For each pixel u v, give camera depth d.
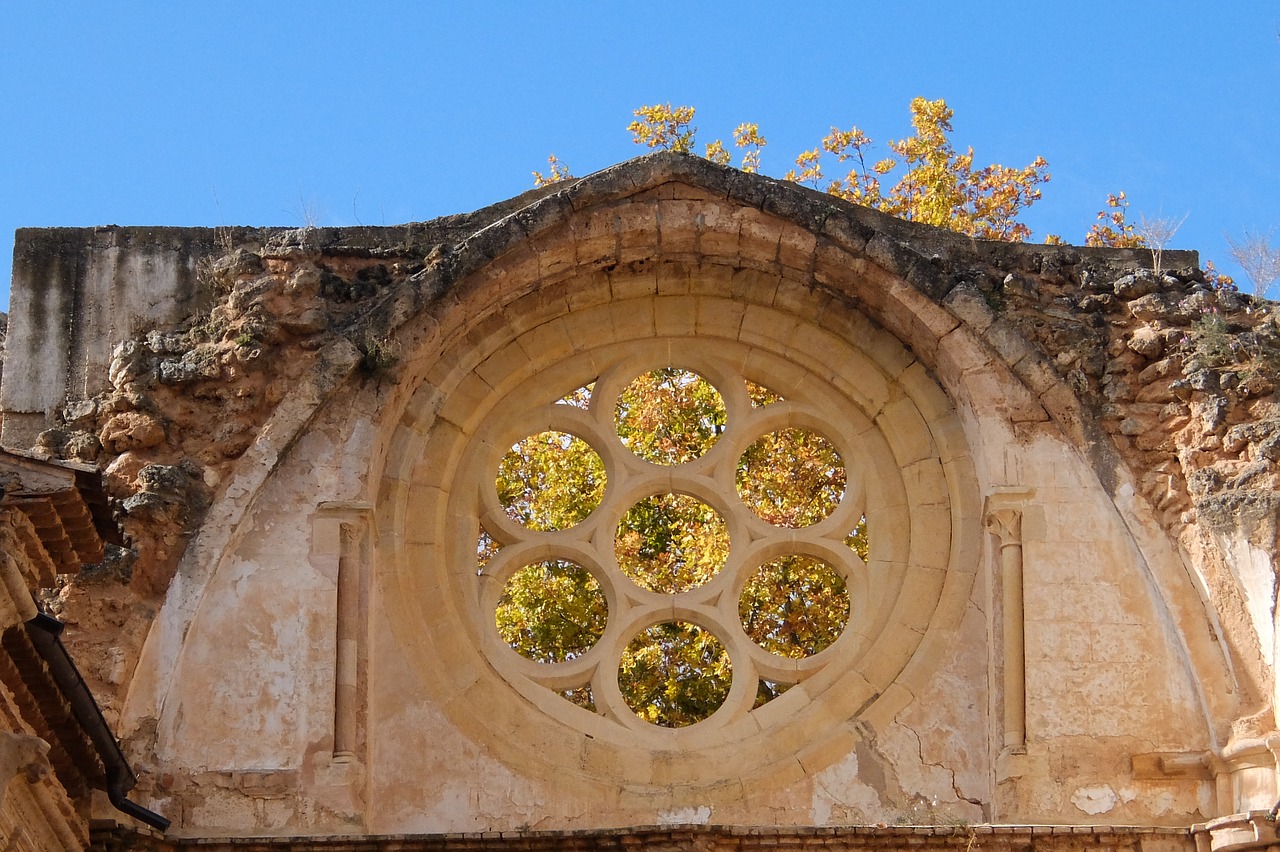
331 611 19.88
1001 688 20.02
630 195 21.34
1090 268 21.44
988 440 20.72
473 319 21.31
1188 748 19.58
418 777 19.95
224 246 21.50
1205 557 20.02
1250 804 19.06
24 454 16.72
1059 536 20.38
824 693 20.55
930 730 20.23
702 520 32.50
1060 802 19.48
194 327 21.12
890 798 20.02
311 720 19.52
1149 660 19.92
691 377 33.25
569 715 20.47
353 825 19.23
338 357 20.58
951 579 20.81
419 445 21.11
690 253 21.61
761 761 20.16
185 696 19.50
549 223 21.11
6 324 22.62
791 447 32.31
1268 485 19.92
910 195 32.81
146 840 18.58
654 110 33.84
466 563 21.03
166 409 20.66
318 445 20.42
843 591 31.38
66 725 17.47
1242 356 20.77
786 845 18.91
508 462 33.50
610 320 21.91
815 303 21.78
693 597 21.19
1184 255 21.67
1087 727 19.73
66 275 21.38
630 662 31.39
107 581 19.66
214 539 20.03
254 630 19.78
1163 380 20.86
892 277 21.19
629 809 19.86
